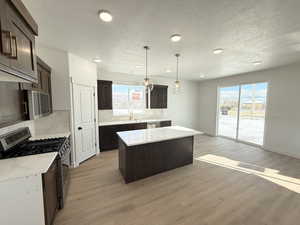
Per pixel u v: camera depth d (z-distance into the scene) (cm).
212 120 653
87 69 370
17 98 193
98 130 430
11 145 188
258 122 488
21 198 134
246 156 403
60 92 307
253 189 253
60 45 272
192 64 401
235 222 184
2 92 166
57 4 155
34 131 289
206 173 308
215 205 214
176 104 660
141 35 228
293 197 232
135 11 167
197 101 717
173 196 234
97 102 433
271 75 436
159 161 305
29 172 135
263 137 464
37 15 175
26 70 149
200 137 620
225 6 158
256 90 491
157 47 276
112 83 499
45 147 204
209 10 165
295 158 387
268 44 259
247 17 179
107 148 452
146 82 308
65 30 213
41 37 236
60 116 315
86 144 375
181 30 212
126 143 243
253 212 201
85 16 178
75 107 333
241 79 529
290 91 395
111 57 341
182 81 670
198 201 222
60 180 198
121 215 194
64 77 308
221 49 283
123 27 204
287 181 277
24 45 144
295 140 389
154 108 588
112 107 502
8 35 110
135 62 384
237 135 557
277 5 155
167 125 572
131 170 273
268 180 281
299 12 167
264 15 174
